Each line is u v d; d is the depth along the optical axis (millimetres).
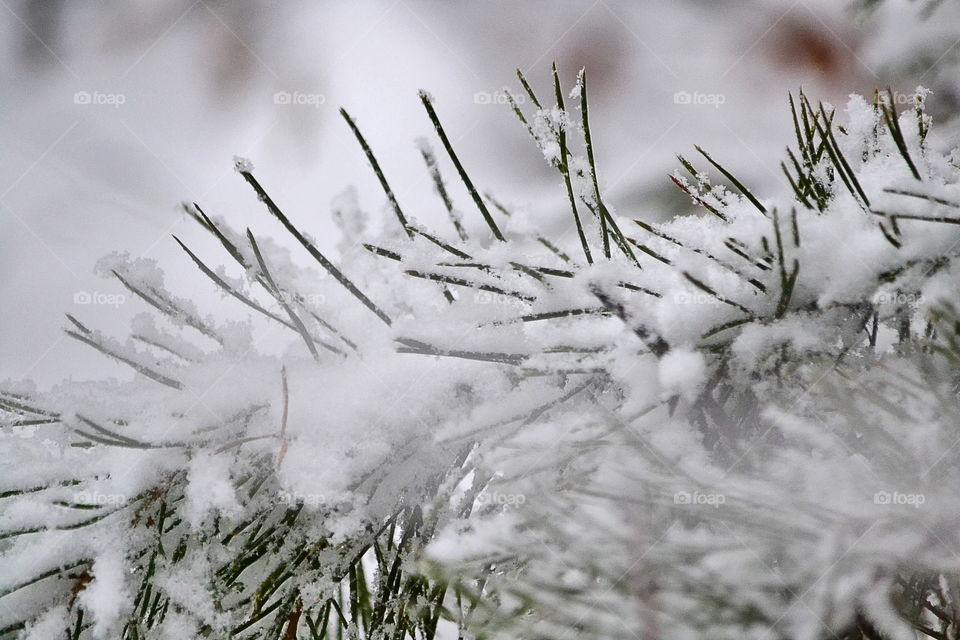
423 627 766
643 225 751
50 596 750
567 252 764
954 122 847
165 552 754
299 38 2240
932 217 734
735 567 730
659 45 2004
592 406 749
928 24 1274
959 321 730
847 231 746
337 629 773
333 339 770
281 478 750
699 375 735
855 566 727
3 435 763
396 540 768
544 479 742
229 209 1980
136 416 758
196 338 1080
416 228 755
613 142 1881
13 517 749
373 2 2299
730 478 733
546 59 2102
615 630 732
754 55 1882
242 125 2146
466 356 750
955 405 732
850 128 778
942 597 745
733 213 763
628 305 740
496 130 2016
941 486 728
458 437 746
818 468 733
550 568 738
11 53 2256
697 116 1846
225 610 752
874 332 748
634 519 736
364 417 757
